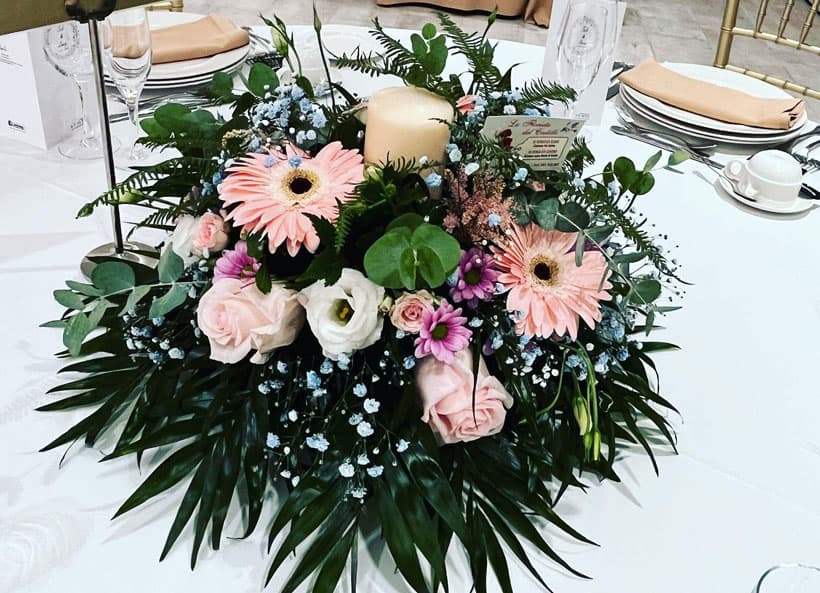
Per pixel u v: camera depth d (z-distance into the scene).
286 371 0.63
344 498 0.60
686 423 0.77
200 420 0.67
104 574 0.58
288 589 0.57
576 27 1.17
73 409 0.72
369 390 0.63
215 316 0.60
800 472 0.73
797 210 1.13
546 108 0.75
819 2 1.68
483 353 0.63
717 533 0.66
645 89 1.31
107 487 0.65
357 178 0.61
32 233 0.96
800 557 0.64
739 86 1.45
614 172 0.69
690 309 0.93
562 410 0.69
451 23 0.76
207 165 0.67
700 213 1.12
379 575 0.60
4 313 0.82
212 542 0.60
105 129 0.81
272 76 0.74
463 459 0.65
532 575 0.61
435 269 0.56
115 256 0.88
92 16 0.71
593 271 0.64
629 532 0.65
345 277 0.58
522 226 0.64
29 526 0.61
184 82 1.24
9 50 1.06
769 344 0.89
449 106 0.67
